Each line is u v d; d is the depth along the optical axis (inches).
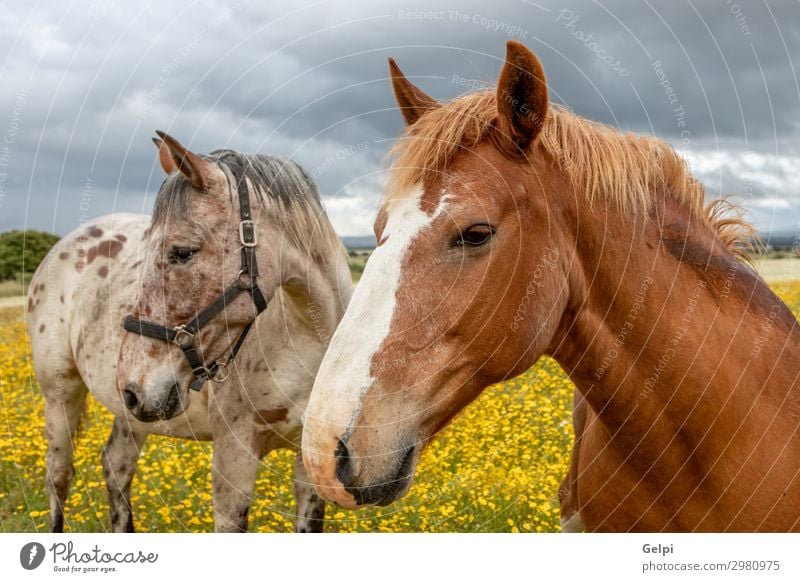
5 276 461.4
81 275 193.2
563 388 227.3
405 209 72.5
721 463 79.5
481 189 71.9
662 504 83.7
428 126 75.9
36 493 209.9
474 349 73.0
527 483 163.8
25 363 310.3
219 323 138.9
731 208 95.7
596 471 90.1
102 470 203.8
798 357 85.4
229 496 152.3
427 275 70.7
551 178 77.1
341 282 158.4
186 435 174.1
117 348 180.7
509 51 71.4
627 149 81.6
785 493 79.4
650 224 81.7
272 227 144.4
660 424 80.9
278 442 159.6
